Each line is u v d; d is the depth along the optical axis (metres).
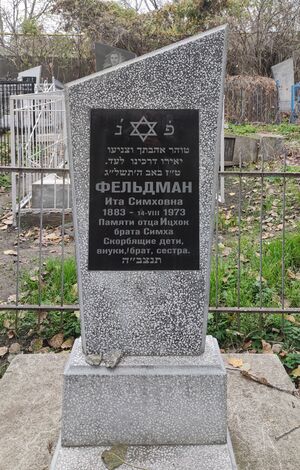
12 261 5.40
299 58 18.95
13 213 6.95
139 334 2.32
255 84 15.59
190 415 2.22
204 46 2.20
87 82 2.22
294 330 3.61
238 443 2.39
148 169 2.28
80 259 2.30
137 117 2.24
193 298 2.31
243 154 9.60
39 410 2.67
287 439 2.42
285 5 19.20
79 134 2.25
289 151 10.25
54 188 6.92
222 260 4.71
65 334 3.64
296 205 6.91
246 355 3.23
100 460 2.15
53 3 21.03
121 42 19.34
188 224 2.30
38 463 2.29
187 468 2.11
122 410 2.22
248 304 3.86
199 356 2.30
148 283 2.30
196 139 2.26
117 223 2.30
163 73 2.22
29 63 20.39
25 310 3.69
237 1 19.06
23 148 7.61
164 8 19.25
